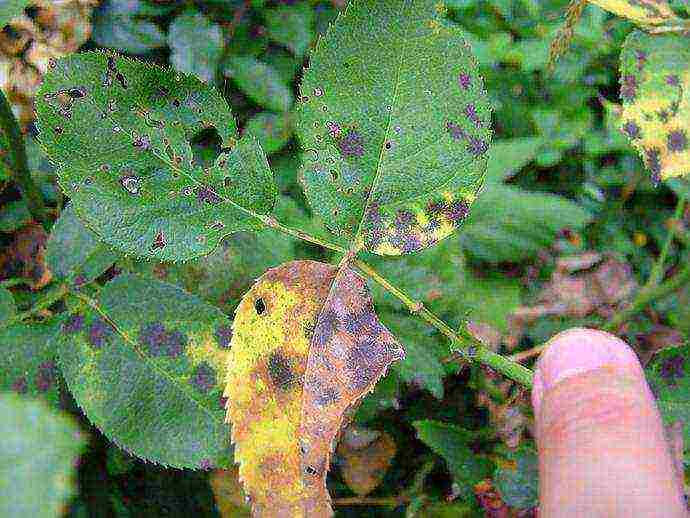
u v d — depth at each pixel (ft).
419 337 0.57
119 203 0.32
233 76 0.79
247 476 0.28
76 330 0.37
